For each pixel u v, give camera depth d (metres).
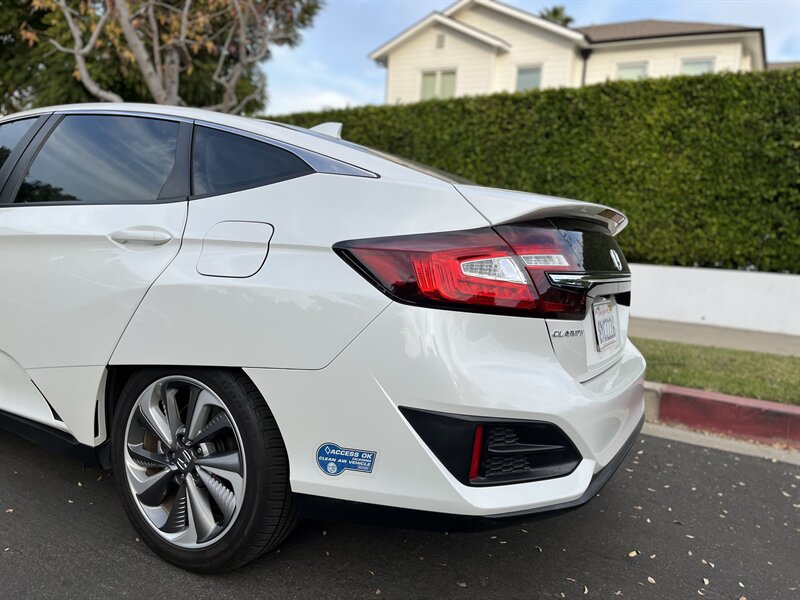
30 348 2.37
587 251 2.04
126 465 2.21
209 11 7.22
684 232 8.07
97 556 2.24
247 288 1.89
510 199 1.85
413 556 2.36
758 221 7.63
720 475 3.37
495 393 1.70
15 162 2.69
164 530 2.15
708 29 16.58
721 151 7.70
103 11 7.11
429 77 17.12
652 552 2.52
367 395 1.75
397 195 1.87
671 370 4.88
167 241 2.07
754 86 7.45
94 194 2.36
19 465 2.99
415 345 1.70
